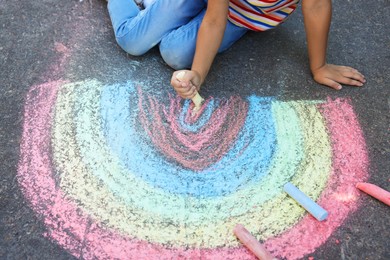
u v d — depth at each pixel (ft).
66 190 5.79
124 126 6.40
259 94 6.79
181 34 6.74
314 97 6.79
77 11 7.76
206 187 5.87
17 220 5.52
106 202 5.71
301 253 5.36
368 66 7.17
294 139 6.35
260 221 5.60
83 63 7.08
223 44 7.05
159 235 5.45
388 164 6.13
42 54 7.16
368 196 5.82
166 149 6.19
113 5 7.23
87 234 5.44
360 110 6.66
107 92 6.76
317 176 6.00
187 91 5.82
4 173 5.90
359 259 5.32
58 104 6.61
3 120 6.40
